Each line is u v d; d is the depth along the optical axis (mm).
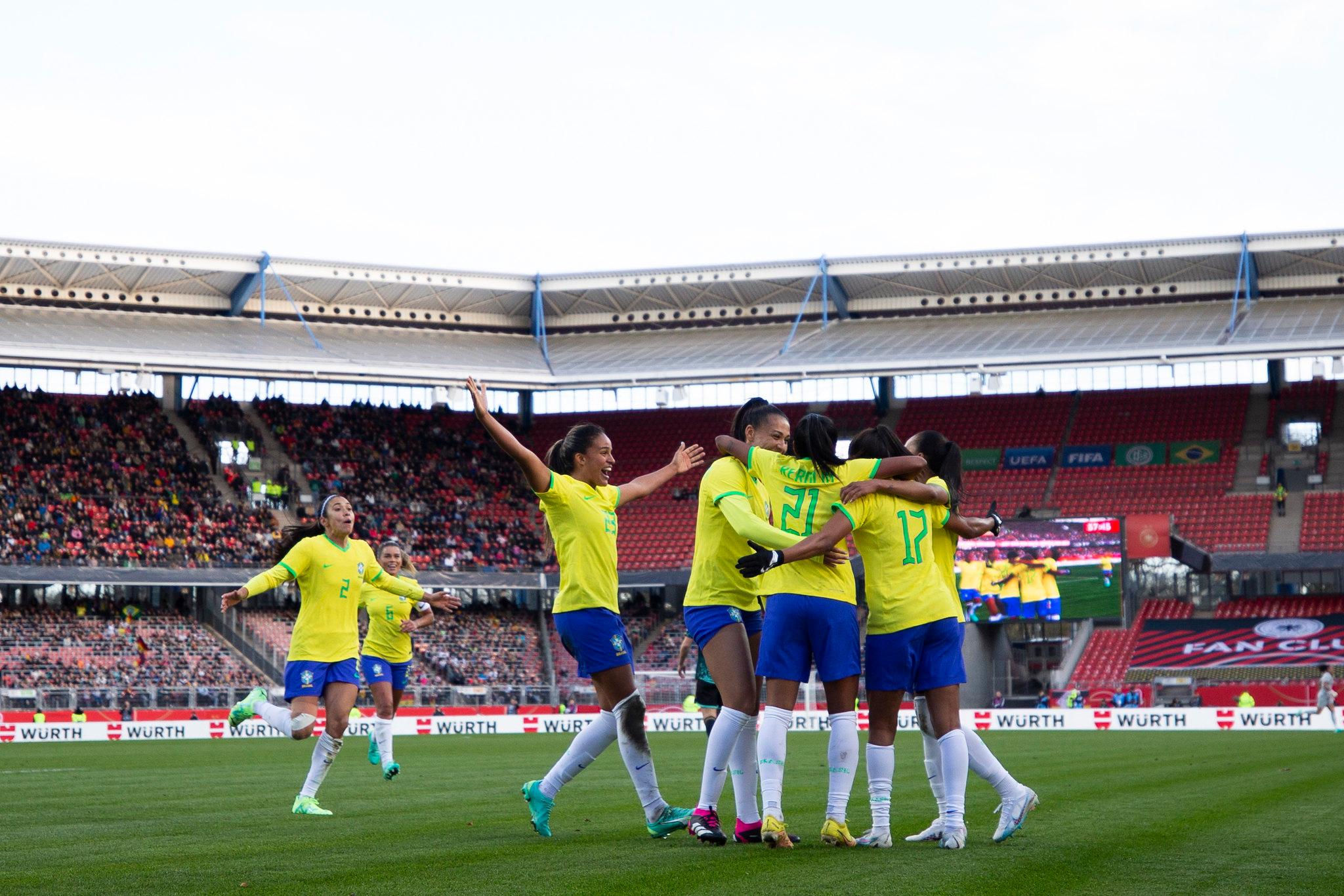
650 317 70562
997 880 8398
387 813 14109
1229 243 60688
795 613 10250
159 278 63250
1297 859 9539
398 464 69750
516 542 67312
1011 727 50750
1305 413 66625
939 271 65438
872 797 10500
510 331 71250
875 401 72250
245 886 8281
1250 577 61656
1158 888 8117
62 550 58750
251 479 66188
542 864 9227
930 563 10570
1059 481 66438
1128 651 58969
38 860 9797
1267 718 47938
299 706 14000
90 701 51750
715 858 9492
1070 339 60750
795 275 66312
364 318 68188
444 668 60625
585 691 61406
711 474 10586
